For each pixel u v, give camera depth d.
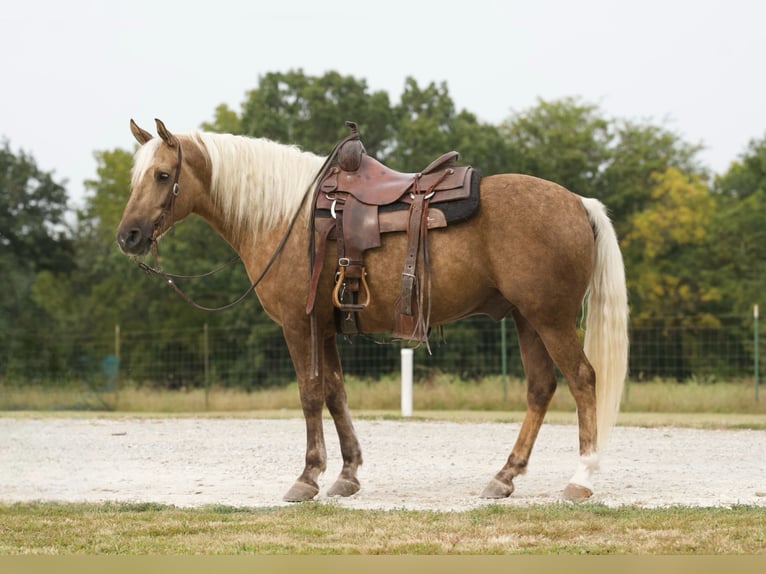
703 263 38.56
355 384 20.84
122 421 16.16
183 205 8.28
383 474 9.62
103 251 44.78
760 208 38.88
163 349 33.12
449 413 17.72
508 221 7.59
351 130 8.20
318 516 7.11
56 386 23.98
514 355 29.09
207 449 11.94
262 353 30.78
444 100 39.12
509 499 7.95
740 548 5.90
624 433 13.34
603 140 45.62
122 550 6.07
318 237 7.95
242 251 8.44
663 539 6.15
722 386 20.06
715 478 9.09
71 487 9.02
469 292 7.75
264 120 35.59
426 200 7.74
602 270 7.73
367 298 7.84
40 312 40.12
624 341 7.70
